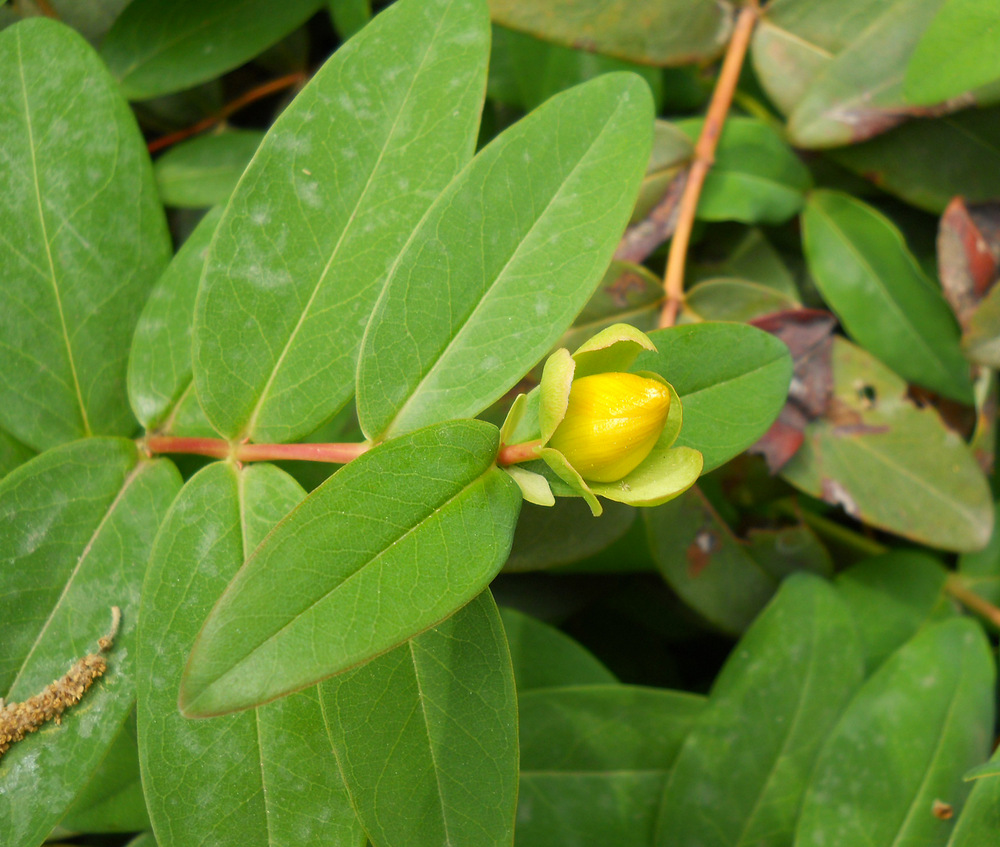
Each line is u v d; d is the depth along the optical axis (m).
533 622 0.30
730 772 0.28
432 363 0.23
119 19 0.29
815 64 0.30
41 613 0.23
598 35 0.29
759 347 0.24
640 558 0.30
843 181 0.31
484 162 0.23
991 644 0.31
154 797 0.22
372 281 0.24
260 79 0.32
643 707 0.29
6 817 0.22
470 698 0.23
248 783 0.22
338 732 0.22
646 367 0.23
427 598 0.21
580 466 0.22
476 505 0.21
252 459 0.23
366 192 0.24
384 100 0.24
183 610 0.23
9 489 0.23
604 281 0.29
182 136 0.31
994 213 0.30
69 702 0.23
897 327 0.30
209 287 0.23
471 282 0.23
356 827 0.23
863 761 0.27
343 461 0.23
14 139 0.24
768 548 0.30
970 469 0.29
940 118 0.30
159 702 0.22
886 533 0.31
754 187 0.30
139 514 0.24
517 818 0.28
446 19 0.24
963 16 0.27
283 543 0.20
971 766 0.27
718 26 0.30
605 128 0.24
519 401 0.22
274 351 0.23
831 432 0.29
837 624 0.28
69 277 0.25
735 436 0.24
